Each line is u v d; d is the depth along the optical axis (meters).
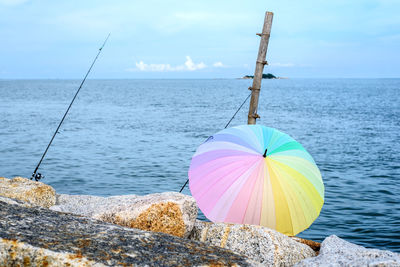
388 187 12.86
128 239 3.27
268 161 5.51
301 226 5.47
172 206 4.73
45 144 21.14
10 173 14.57
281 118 38.41
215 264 3.03
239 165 5.50
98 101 66.31
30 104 55.47
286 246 4.58
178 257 3.07
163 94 98.12
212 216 5.36
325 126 31.62
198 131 27.80
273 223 5.35
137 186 13.12
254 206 5.32
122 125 31.22
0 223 3.23
